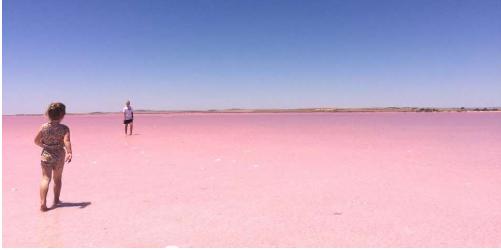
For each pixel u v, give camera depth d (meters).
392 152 11.62
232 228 4.92
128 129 24.72
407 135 17.95
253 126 27.39
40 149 13.03
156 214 5.48
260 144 14.25
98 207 5.82
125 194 6.57
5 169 8.97
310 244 4.41
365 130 21.75
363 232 4.77
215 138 17.12
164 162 9.92
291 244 4.42
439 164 9.38
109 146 13.88
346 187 7.00
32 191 6.81
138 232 4.79
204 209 5.70
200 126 28.19
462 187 6.96
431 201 6.06
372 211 5.57
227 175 8.14
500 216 5.31
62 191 6.79
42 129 5.68
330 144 14.02
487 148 12.54
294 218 5.29
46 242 4.49
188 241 4.51
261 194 6.54
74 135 19.62
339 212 5.53
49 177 5.72
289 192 6.65
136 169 8.90
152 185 7.23
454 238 4.56
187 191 6.76
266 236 4.66
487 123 29.08
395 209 5.66
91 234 4.73
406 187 6.98
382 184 7.22
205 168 8.99
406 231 4.79
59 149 5.82
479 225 4.98
